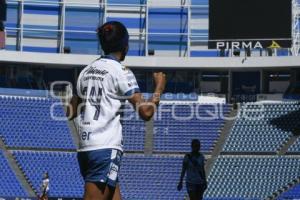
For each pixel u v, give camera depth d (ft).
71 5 182.80
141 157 161.68
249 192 145.79
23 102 174.40
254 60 172.04
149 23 183.52
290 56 169.68
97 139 21.39
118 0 184.65
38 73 180.34
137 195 146.20
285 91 178.70
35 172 152.15
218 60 173.99
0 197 141.90
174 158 161.38
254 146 163.63
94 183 21.17
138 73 181.06
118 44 22.77
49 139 164.96
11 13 180.75
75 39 182.39
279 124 169.58
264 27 164.35
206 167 156.04
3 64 177.47
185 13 182.70
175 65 174.91
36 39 181.47
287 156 158.51
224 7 165.58
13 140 162.61
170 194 147.13
